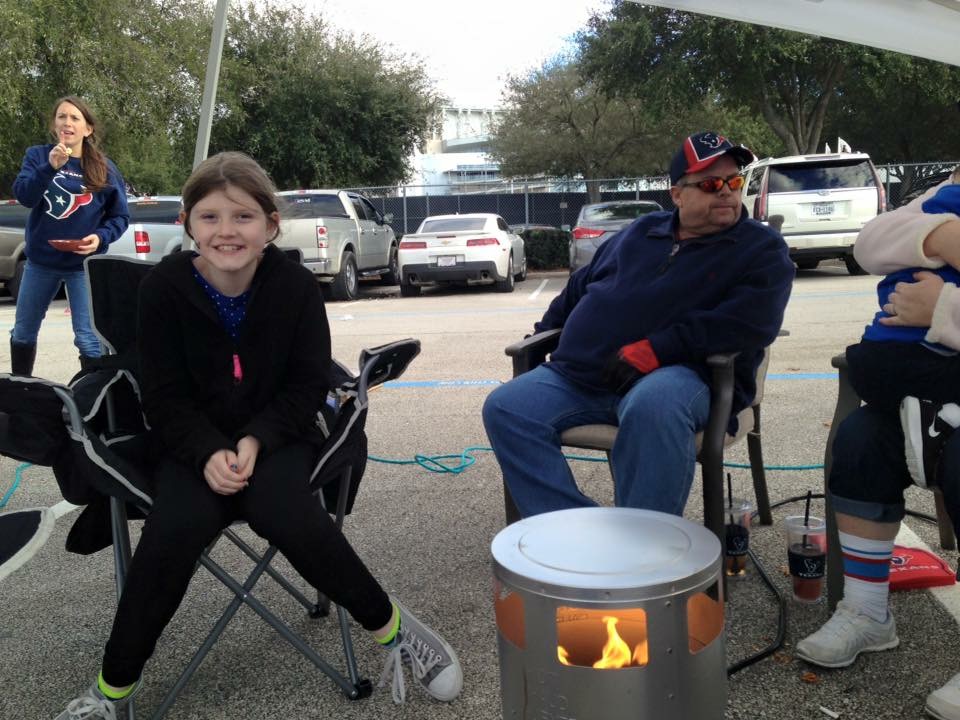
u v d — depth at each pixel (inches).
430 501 146.2
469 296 533.6
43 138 719.1
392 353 92.4
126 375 91.6
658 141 1075.3
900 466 83.5
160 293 84.4
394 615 83.5
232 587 84.3
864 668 86.4
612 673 56.6
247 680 91.0
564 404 106.3
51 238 195.3
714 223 107.1
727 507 112.2
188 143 892.0
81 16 697.6
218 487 78.8
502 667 63.1
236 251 83.1
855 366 83.8
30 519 143.9
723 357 96.6
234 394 86.5
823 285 470.3
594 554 60.9
